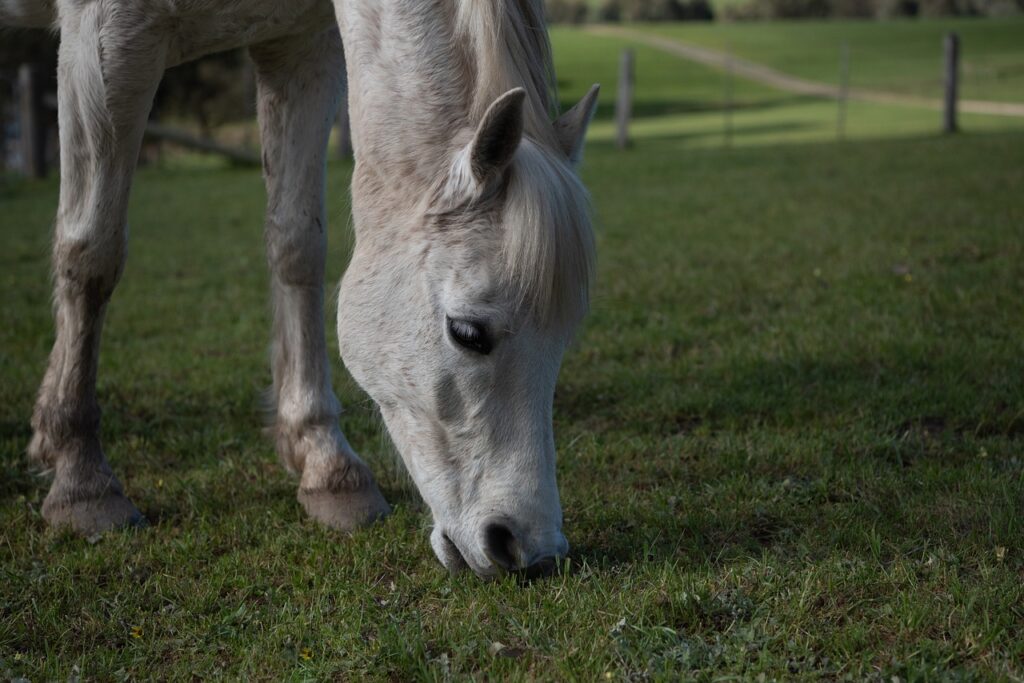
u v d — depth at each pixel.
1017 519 3.03
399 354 2.66
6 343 5.98
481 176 2.46
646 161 15.51
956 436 3.95
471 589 2.82
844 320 5.52
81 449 3.54
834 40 56.78
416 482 2.76
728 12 79.69
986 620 2.47
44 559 3.23
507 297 2.47
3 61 21.58
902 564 2.78
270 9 3.16
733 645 2.46
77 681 2.46
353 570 3.07
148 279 8.02
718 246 8.05
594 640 2.53
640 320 6.02
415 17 2.73
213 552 3.30
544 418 2.57
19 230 10.57
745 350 5.16
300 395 3.67
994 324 5.16
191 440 4.32
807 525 3.18
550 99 2.74
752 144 19.97
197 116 25.56
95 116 3.33
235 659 2.62
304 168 3.59
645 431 4.23
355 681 2.46
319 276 3.69
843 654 2.44
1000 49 48.81
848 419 4.12
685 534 3.19
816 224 8.67
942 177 11.00
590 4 86.19
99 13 3.23
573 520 3.33
